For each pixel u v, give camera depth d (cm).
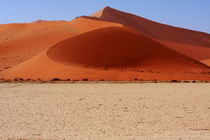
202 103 1612
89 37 4569
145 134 948
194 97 1839
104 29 4941
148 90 2198
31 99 1789
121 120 1191
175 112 1359
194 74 3572
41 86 2517
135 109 1438
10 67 4391
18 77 3488
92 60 3931
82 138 874
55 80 3020
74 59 3900
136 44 4544
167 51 4581
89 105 1559
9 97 1880
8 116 1264
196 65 4344
